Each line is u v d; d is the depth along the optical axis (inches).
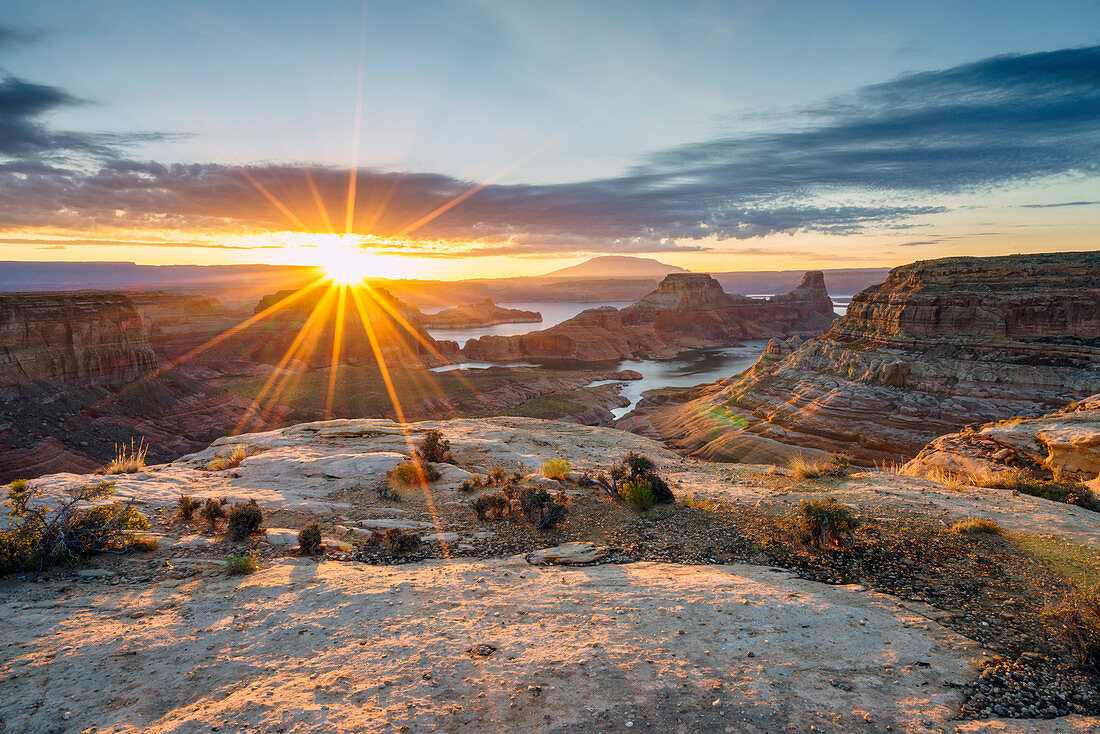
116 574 367.6
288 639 274.2
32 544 374.9
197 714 207.9
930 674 241.8
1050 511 528.7
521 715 209.3
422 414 4886.8
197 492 619.2
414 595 333.7
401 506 580.7
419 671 241.4
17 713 205.0
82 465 2842.0
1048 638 275.3
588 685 229.9
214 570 381.7
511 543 461.7
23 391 3038.9
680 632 279.9
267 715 207.3
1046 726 204.5
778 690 226.7
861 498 586.6
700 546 448.1
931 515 511.5
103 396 3476.9
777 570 390.0
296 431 1074.1
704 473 792.3
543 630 284.0
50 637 268.7
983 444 931.3
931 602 327.6
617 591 339.9
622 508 564.1
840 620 294.8
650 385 7066.9
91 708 210.8
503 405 5472.4
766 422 3235.7
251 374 6584.6
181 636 275.3
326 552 432.8
